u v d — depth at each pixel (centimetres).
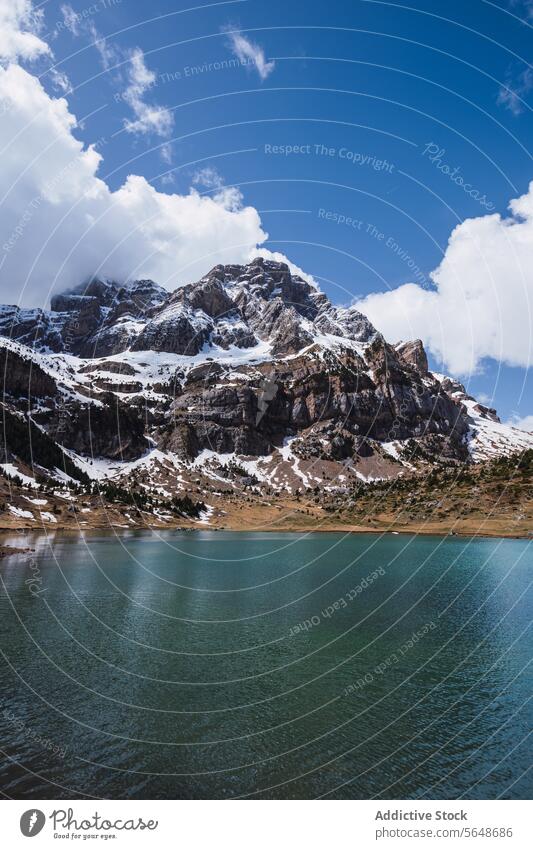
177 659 3919
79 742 2559
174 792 2139
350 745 2588
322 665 3822
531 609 5772
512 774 2338
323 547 13450
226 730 2725
